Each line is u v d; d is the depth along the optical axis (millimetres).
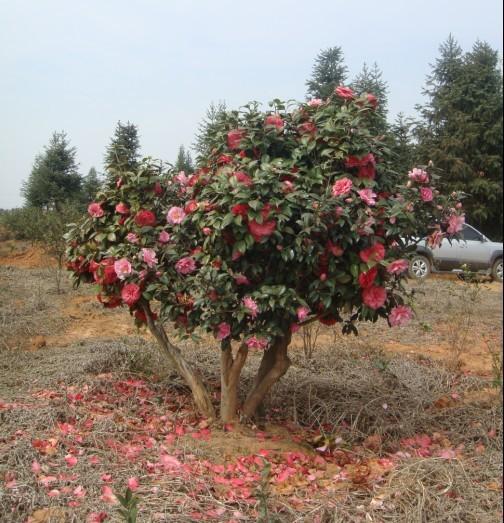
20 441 3361
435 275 15688
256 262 3543
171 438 3740
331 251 3375
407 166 4410
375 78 21594
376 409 4484
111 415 4000
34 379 4809
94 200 4367
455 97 20922
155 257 3812
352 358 5941
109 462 3299
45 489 2930
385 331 7703
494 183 20234
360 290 3525
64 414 3893
